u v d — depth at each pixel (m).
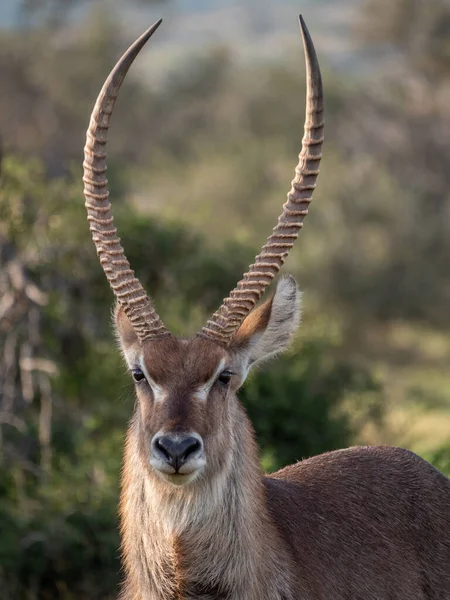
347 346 46.72
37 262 20.73
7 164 21.09
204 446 10.23
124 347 11.16
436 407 31.92
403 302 56.19
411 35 77.56
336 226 57.56
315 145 10.97
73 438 19.27
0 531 17.42
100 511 17.86
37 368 19.08
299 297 11.33
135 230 22.73
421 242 59.28
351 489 12.13
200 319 22.61
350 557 11.52
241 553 10.78
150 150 73.19
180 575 10.78
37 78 72.94
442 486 12.59
